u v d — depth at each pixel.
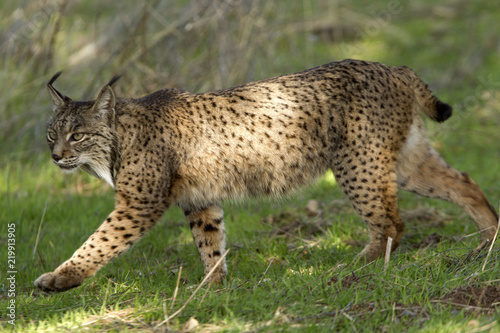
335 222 19.42
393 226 16.03
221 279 15.36
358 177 15.70
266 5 26.66
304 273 14.19
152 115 15.40
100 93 14.91
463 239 17.03
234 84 24.78
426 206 20.67
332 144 15.74
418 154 16.80
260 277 14.75
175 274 15.99
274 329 11.12
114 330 11.66
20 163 24.14
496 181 22.42
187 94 16.03
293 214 20.66
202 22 25.42
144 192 14.98
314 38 31.06
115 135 15.16
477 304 11.95
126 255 17.56
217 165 15.59
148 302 13.09
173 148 15.29
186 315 12.05
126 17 27.16
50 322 12.23
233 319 11.58
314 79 15.80
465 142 26.66
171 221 20.56
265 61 26.78
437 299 12.23
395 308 11.81
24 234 19.36
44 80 25.38
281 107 15.55
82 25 30.98
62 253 17.50
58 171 23.52
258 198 16.34
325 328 11.12
